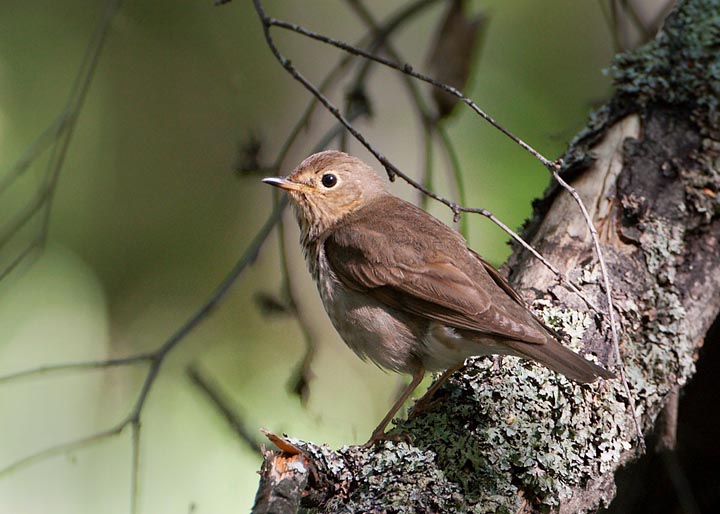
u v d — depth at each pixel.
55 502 12.66
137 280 15.68
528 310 7.90
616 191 8.67
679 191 8.63
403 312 8.42
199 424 13.15
